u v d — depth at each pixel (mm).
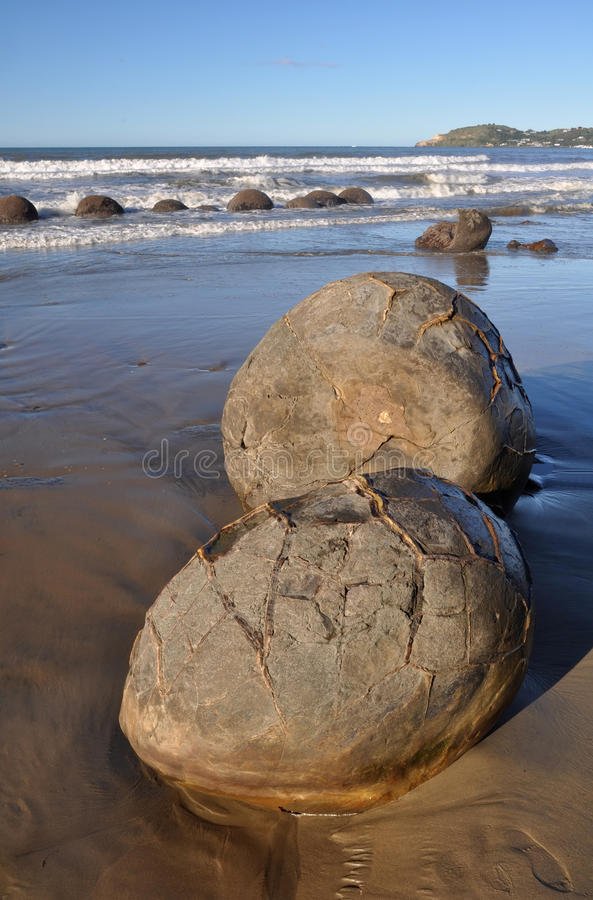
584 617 3162
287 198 24469
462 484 3369
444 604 2248
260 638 2189
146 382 6383
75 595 3379
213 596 2314
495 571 2381
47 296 9664
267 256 13195
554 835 2123
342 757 2137
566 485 4461
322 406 3447
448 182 31031
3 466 4730
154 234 15734
